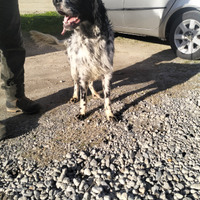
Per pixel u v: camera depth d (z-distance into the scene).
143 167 1.79
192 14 3.96
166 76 3.66
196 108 2.62
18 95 2.66
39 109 2.81
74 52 2.57
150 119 2.50
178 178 1.66
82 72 2.54
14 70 2.47
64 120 2.59
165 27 4.47
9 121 2.61
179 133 2.21
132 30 5.21
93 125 2.45
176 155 1.91
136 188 1.59
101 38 2.26
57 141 2.21
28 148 2.13
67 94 3.28
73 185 1.67
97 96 3.10
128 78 3.71
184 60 4.32
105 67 2.43
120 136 2.23
